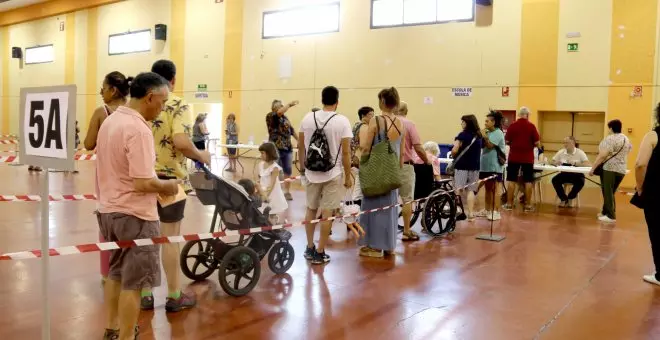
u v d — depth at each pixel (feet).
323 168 15.48
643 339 10.96
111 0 67.00
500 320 11.88
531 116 39.58
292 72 52.06
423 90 44.01
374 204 17.11
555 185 29.84
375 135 16.51
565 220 25.17
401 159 16.89
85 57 71.92
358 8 47.24
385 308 12.48
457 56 42.27
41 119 8.00
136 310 8.80
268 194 18.88
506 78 40.37
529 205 28.02
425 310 12.41
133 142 8.41
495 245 19.48
